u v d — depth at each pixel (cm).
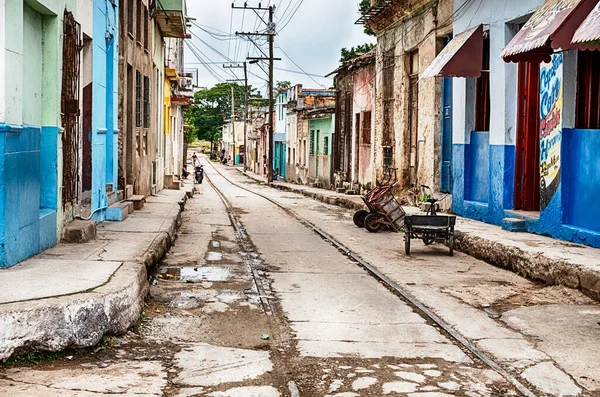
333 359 653
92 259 877
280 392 561
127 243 1068
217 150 11412
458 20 1700
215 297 905
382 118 2450
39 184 888
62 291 661
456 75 1527
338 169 3334
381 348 691
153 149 2392
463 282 1026
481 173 1620
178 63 4638
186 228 1677
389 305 881
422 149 1995
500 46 1455
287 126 5350
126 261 869
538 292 956
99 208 1317
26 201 829
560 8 1047
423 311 842
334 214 2139
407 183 2212
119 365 608
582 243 1134
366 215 1725
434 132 1897
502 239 1207
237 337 725
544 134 1268
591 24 833
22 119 838
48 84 947
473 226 1434
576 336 741
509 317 820
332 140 3584
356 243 1449
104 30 1338
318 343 706
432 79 1903
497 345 706
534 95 1407
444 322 792
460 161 1698
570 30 980
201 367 617
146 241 1107
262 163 6562
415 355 670
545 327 777
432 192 1888
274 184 4469
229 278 1041
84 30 1138
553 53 1181
